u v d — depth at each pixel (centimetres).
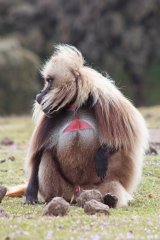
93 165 2341
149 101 12325
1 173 3150
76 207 2228
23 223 1875
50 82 2359
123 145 2323
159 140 4391
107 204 2259
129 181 2389
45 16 12481
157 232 1839
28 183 2427
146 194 2597
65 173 2366
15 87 10094
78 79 2336
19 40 12144
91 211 2073
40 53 12362
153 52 12325
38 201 2445
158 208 2289
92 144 2309
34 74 10362
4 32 12444
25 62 10262
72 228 1850
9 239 1725
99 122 2300
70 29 12112
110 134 2292
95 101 2308
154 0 12106
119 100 2350
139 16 12094
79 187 2355
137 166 2381
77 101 2323
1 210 2042
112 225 1903
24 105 10156
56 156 2355
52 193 2380
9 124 6406
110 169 2350
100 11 12012
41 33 12388
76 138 2302
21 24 12506
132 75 12319
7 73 10075
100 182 2364
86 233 1789
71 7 12188
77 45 12262
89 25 12031
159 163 3341
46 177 2370
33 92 10244
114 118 2308
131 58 12112
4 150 4106
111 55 12081
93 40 11975
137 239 1741
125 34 12044
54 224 1873
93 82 2350
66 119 2352
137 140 2359
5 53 10181
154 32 12231
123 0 12100
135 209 2256
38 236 1745
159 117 6322
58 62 2350
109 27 11981
